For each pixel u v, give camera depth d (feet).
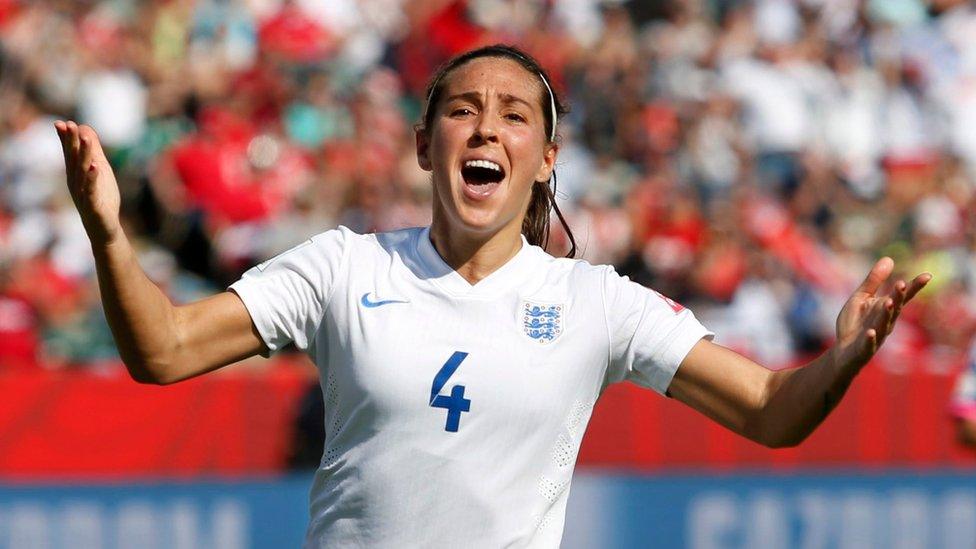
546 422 25.81
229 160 82.02
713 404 26.84
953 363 70.90
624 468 61.62
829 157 99.71
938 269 90.58
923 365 68.49
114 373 60.08
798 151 98.48
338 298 26.21
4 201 79.87
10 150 83.56
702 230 86.74
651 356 26.84
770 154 97.66
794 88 100.63
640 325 26.81
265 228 80.43
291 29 93.40
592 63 98.17
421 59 97.45
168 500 55.52
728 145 96.27
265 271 26.43
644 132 94.63
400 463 25.34
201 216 80.64
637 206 86.89
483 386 25.49
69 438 57.21
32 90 85.97
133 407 58.13
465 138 26.66
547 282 26.86
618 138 94.58
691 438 62.28
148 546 55.21
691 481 59.41
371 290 26.21
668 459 61.98
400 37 98.48
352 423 25.77
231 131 83.87
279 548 56.18
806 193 95.45
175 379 25.29
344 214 82.23
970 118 106.11
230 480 56.90
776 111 98.99
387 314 25.93
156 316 24.49
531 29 99.71
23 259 75.10
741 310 82.84
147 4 93.81
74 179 23.53
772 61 101.86
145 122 87.04
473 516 25.34
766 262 85.87
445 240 26.84
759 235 87.25
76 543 54.65
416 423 25.38
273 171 83.20
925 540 61.00
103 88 87.61
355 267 26.45
